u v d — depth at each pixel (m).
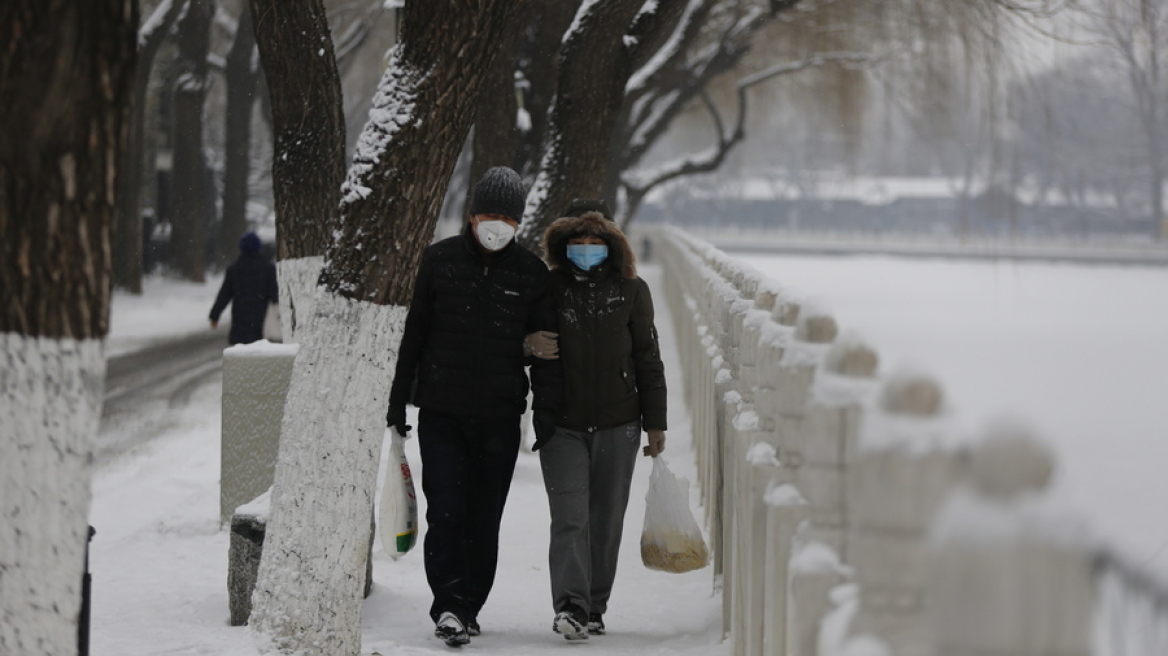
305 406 18.66
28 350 11.56
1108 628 14.33
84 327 11.69
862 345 10.14
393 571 28.14
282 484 18.75
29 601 11.77
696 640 22.36
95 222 11.52
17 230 11.27
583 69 41.69
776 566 12.90
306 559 18.48
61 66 10.98
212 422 54.28
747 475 16.91
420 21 17.84
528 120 50.72
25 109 11.00
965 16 54.28
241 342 50.06
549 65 51.41
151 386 65.44
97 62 11.16
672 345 77.81
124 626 21.45
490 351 22.39
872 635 8.03
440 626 21.39
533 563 29.47
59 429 11.66
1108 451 48.66
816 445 10.42
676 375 63.81
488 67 18.31
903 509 7.83
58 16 10.92
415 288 22.50
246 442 31.09
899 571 7.89
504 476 22.91
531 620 24.41
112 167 11.55
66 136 11.17
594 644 22.16
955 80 65.56
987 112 50.75
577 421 22.95
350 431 18.52
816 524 10.46
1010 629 5.82
